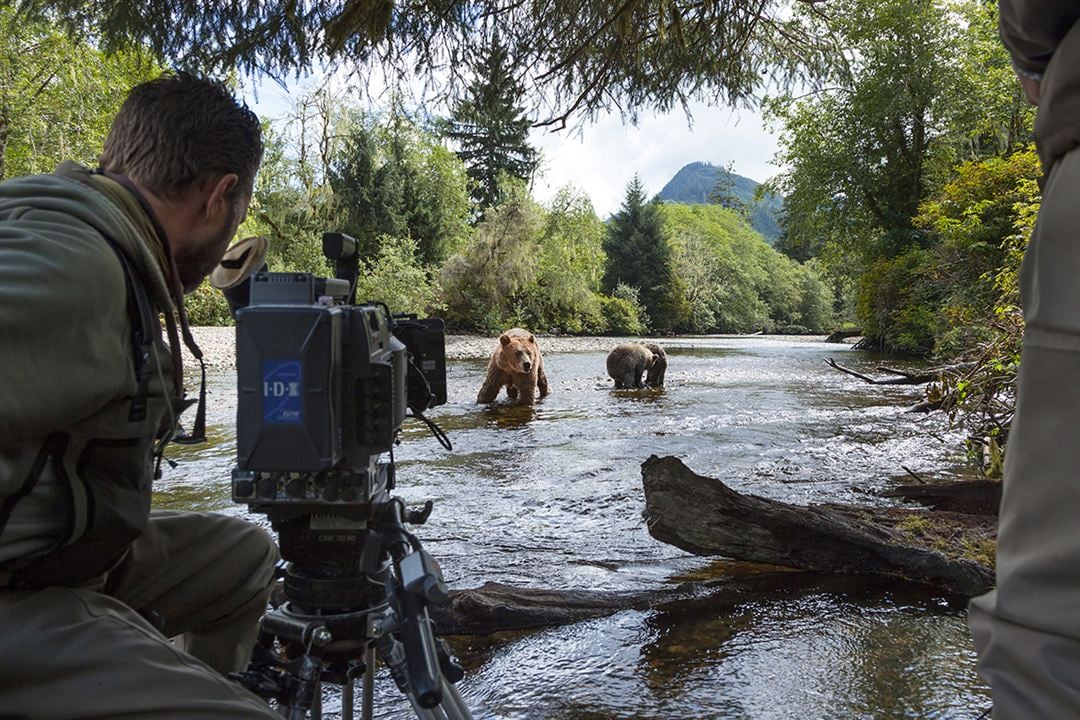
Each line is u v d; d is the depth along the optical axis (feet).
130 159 4.94
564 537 15.20
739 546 12.57
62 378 4.00
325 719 8.23
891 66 74.54
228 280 5.72
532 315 135.54
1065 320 2.90
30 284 3.90
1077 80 3.01
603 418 33.37
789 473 20.99
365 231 113.91
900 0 18.04
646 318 165.58
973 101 74.95
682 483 12.82
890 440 26.50
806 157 91.45
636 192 174.70
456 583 12.39
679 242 204.64
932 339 73.97
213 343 70.23
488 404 39.63
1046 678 2.75
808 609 11.16
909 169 86.38
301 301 4.78
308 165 103.76
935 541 12.78
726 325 207.82
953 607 11.17
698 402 38.78
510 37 16.02
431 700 4.37
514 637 10.28
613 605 11.32
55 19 15.75
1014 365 17.81
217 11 14.38
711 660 9.43
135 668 4.28
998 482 15.55
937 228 64.39
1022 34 3.42
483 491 19.38
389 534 5.03
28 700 4.18
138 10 14.10
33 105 52.03
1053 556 2.82
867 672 9.00
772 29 17.39
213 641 6.48
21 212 4.25
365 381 4.80
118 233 4.48
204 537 6.23
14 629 4.20
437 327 6.30
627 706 8.23
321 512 5.05
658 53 16.85
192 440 5.28
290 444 4.57
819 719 7.86
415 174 123.54
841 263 106.22
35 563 4.33
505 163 162.71
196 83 5.11
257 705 4.48
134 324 4.54
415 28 15.24
